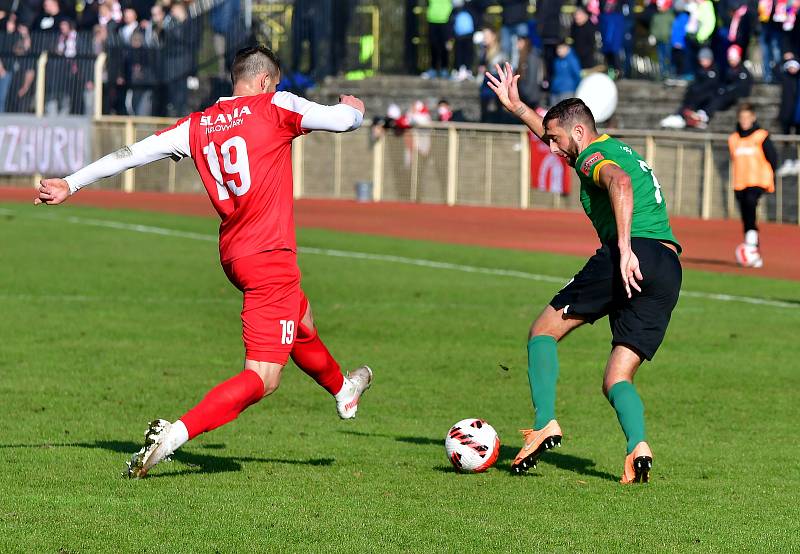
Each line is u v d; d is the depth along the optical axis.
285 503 15.98
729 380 27.36
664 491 17.27
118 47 91.94
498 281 45.06
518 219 75.25
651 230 17.88
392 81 93.12
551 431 17.53
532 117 20.17
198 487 16.83
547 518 15.48
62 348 29.84
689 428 22.50
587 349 31.45
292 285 17.16
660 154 77.50
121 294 39.78
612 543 14.33
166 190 91.19
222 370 27.50
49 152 89.75
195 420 16.56
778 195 75.19
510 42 87.62
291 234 17.17
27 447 19.41
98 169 17.14
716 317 37.16
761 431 22.27
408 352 30.47
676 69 89.50
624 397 17.52
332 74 95.62
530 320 35.88
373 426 22.28
